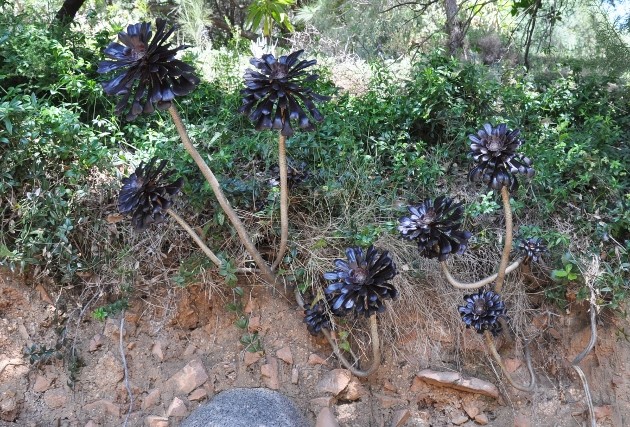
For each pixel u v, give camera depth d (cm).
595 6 592
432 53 499
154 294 355
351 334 351
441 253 278
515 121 442
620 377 363
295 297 357
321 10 705
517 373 362
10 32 407
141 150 372
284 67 270
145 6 705
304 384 345
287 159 377
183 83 253
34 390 333
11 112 326
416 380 349
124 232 355
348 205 370
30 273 347
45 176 347
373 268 273
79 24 522
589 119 454
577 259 363
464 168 424
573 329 374
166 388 339
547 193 396
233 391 328
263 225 354
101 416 331
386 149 412
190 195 350
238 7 895
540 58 634
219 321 357
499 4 704
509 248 306
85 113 419
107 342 344
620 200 387
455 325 359
